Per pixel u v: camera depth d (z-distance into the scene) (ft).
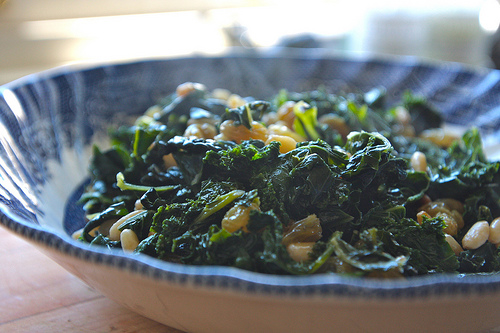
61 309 0.72
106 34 1.87
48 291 0.75
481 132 1.10
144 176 0.79
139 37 1.92
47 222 0.80
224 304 0.51
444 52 1.75
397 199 0.73
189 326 0.59
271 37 1.74
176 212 0.66
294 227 0.64
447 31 1.73
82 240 0.75
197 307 0.53
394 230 0.67
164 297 0.53
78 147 1.02
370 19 1.79
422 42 1.76
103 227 0.76
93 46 1.83
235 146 0.72
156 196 0.72
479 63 1.71
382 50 1.78
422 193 0.77
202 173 0.70
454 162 0.93
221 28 1.88
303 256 0.60
